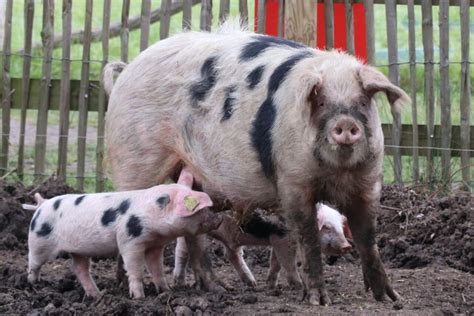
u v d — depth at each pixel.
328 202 6.82
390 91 6.29
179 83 7.52
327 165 6.37
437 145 11.05
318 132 6.24
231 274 8.48
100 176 11.42
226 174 7.21
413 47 10.90
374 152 6.42
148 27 11.16
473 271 8.48
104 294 6.86
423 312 6.39
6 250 9.16
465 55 10.89
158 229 6.82
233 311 6.43
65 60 11.35
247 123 6.96
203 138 7.33
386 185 10.67
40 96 11.46
